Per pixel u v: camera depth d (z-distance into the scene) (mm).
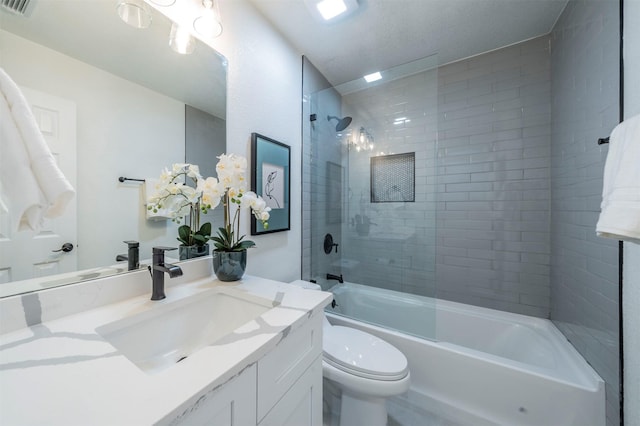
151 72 944
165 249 872
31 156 614
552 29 1625
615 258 1022
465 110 1940
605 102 1086
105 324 657
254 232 1412
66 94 730
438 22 1543
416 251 1895
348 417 1178
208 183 963
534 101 1733
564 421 1101
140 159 912
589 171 1222
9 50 629
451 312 1884
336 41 1695
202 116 1127
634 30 906
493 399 1247
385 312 1844
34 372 466
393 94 1906
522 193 1778
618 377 986
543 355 1418
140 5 893
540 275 1729
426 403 1389
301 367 765
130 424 364
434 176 1837
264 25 1468
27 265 649
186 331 851
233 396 529
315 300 861
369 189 2037
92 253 779
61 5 729
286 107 1667
